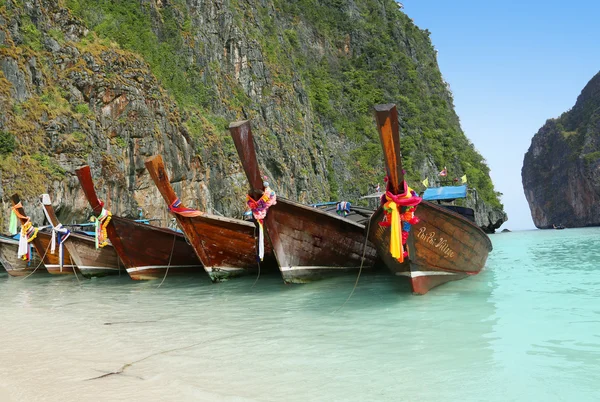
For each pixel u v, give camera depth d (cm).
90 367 456
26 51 2872
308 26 7912
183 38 4612
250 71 5450
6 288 1236
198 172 3756
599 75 11400
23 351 525
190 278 1291
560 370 417
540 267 1248
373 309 714
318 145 6253
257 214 902
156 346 536
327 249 1069
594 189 9744
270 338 557
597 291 828
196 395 373
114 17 3950
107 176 2953
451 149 7869
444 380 398
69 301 932
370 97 7612
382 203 716
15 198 1409
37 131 2705
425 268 823
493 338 525
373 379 404
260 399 363
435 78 9431
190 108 4212
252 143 871
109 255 1423
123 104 3259
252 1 6269
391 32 8988
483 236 975
